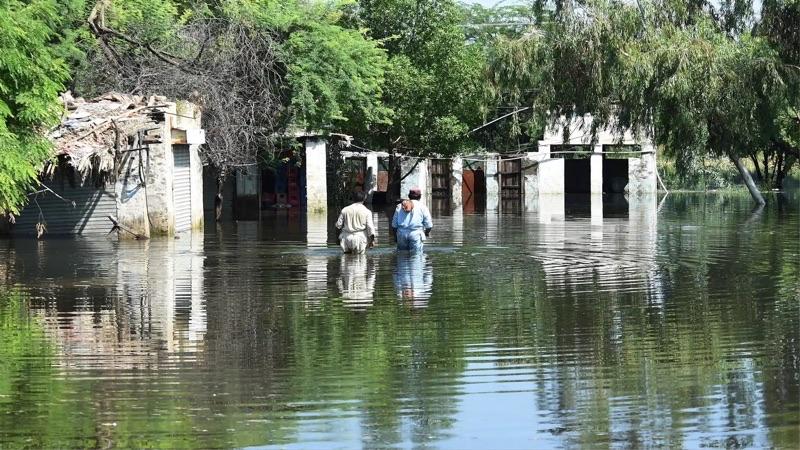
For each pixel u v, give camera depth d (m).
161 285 20.45
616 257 25.86
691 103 48.69
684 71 48.03
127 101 32.66
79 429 10.41
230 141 40.34
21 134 23.62
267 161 48.19
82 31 36.78
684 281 20.78
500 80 52.94
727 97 48.81
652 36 49.78
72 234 33.62
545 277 21.52
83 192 33.66
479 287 19.97
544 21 53.56
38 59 23.22
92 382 12.21
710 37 50.22
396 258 25.64
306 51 45.62
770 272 22.33
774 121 52.38
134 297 18.80
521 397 11.53
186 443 10.02
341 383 12.17
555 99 52.28
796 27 52.34
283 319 16.34
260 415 10.90
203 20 42.34
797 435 10.12
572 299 18.31
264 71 44.47
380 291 19.45
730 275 21.80
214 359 13.41
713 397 11.47
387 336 14.88
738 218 43.28
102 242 30.64
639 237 32.66
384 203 62.81
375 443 10.03
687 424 10.51
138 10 39.53
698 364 13.01
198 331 15.35
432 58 58.69
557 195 67.06
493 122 62.97
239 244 30.00
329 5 46.91
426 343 14.36
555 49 51.09
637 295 18.80
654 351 13.77
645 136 53.19
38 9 24.30
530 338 14.66
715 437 10.10
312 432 10.34
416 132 59.19
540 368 12.84
